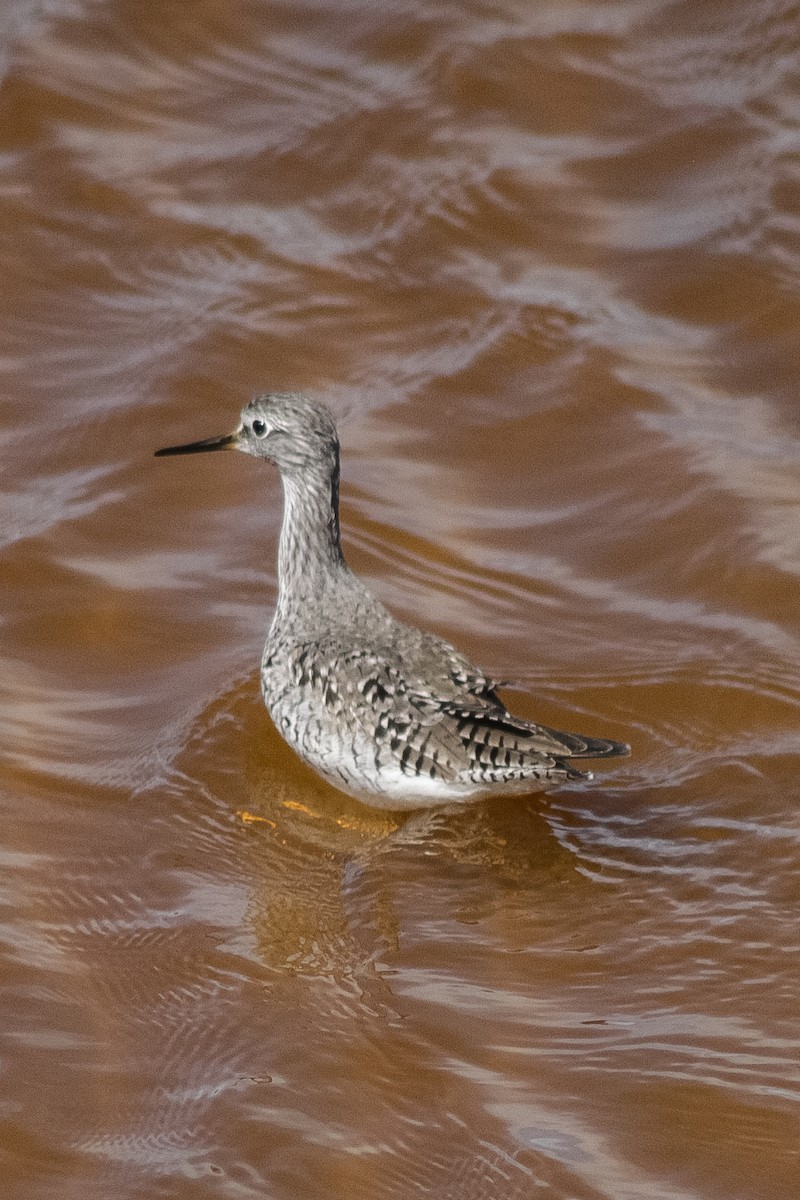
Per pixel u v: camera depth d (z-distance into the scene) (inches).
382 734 552.4
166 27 986.1
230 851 557.6
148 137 921.5
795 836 556.1
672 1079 466.0
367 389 776.9
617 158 908.0
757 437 746.8
